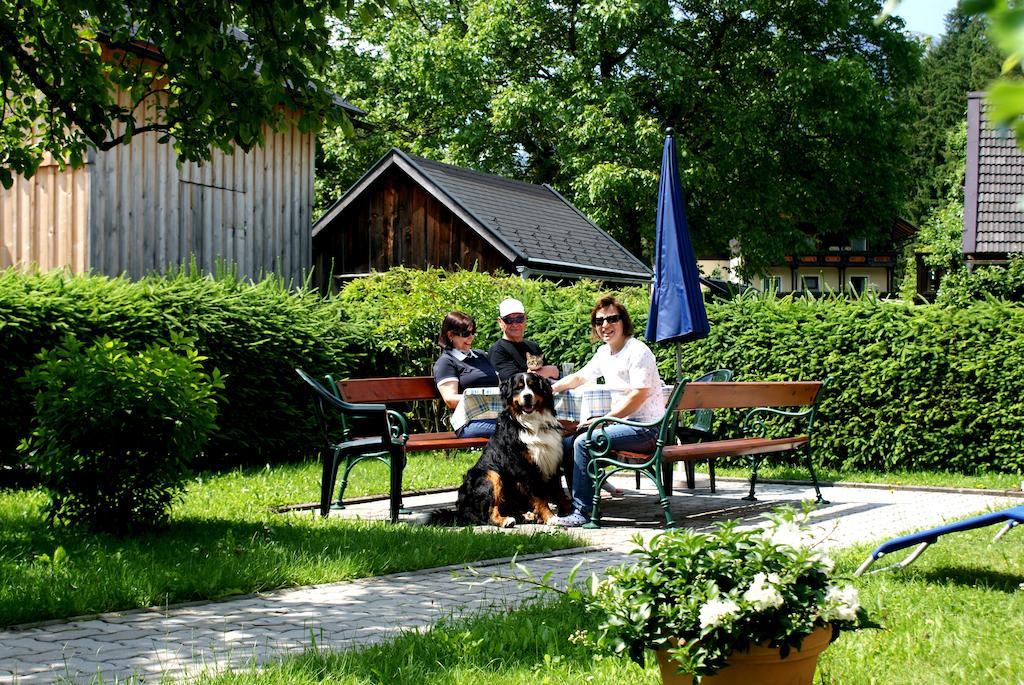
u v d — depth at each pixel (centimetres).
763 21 2908
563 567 621
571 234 2311
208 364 1187
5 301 1029
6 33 805
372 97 3197
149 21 736
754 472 988
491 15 2892
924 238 4928
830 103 2789
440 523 811
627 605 326
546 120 2784
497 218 2114
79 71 821
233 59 729
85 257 1542
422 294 1417
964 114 6153
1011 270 1952
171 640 442
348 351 1400
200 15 701
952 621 462
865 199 3072
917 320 1155
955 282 2039
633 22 2741
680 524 820
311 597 537
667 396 995
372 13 758
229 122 809
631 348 830
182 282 1220
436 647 411
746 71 2855
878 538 710
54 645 432
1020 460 1108
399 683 365
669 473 985
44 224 1584
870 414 1186
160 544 651
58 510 693
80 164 899
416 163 2112
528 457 806
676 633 315
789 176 2984
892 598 506
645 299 1393
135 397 675
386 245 2202
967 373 1132
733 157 2812
